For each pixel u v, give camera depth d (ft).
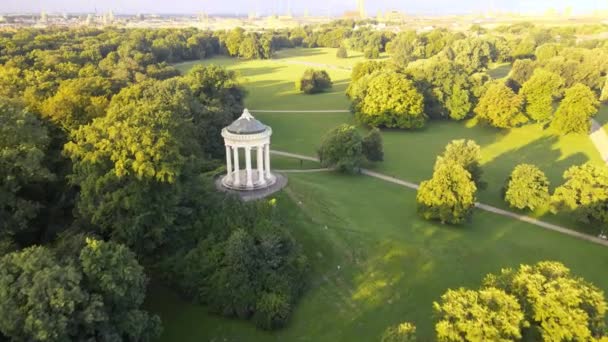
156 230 140.26
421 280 151.53
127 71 358.84
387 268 156.56
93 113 186.50
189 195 159.84
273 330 129.70
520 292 108.78
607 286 150.82
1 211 135.44
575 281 108.37
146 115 164.04
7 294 95.91
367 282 150.10
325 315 136.15
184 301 140.15
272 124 353.72
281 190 192.85
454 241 173.47
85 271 105.40
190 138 192.85
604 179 179.63
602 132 321.32
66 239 131.64
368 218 185.16
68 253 117.39
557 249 172.65
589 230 188.55
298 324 132.36
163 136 149.18
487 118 336.49
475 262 161.99
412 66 422.41
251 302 132.67
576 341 100.32
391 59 625.82
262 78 548.72
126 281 108.68
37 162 137.69
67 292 96.53
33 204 146.10
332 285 148.46
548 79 324.80
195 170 177.88
